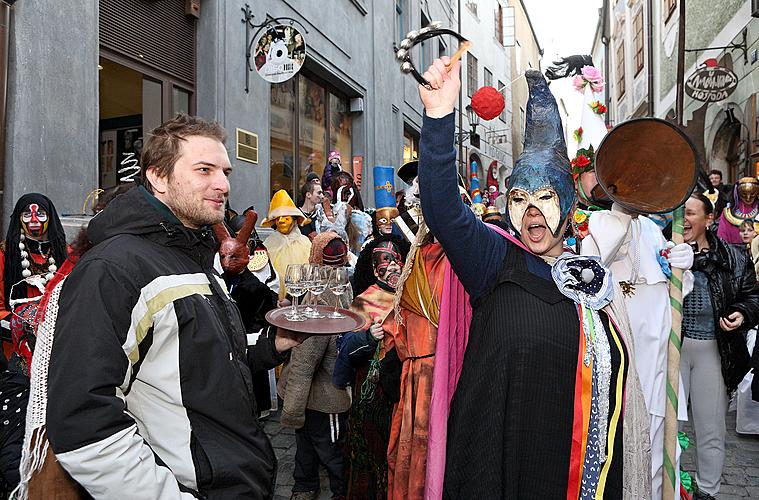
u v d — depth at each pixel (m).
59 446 1.26
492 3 25.17
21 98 4.14
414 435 2.15
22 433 1.85
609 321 1.82
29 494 1.40
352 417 2.80
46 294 1.76
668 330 2.61
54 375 1.28
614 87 27.12
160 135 1.53
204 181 1.52
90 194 4.50
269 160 7.95
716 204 6.46
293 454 4.02
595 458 1.68
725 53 11.52
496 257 1.85
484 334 1.80
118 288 1.34
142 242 1.47
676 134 2.02
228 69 6.97
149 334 1.40
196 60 6.78
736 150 12.00
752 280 3.09
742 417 4.43
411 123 15.64
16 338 2.54
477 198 4.40
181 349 1.43
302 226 5.82
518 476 1.67
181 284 1.46
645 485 1.78
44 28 4.34
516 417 1.67
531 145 1.94
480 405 1.73
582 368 1.71
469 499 1.70
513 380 1.69
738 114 10.88
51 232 3.35
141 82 6.65
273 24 7.96
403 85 14.86
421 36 1.68
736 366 3.10
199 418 1.45
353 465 2.78
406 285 2.21
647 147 2.10
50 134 4.38
